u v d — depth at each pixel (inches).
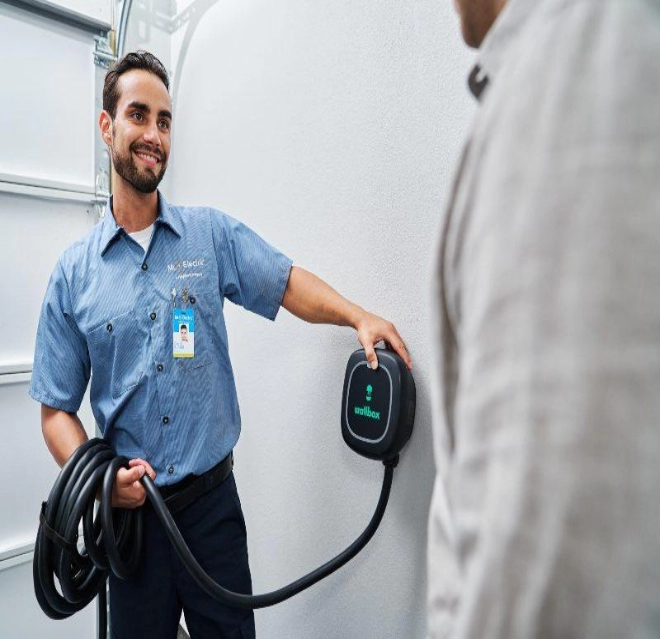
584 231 8.6
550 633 8.5
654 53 8.9
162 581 40.9
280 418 48.9
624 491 8.0
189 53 60.9
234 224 46.2
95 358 41.6
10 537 58.3
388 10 34.7
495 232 9.8
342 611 41.8
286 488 48.5
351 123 38.6
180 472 40.6
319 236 42.7
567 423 8.4
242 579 44.1
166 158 43.8
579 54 9.4
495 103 10.7
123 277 41.8
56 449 40.7
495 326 9.5
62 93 60.5
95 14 60.9
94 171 64.2
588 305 8.4
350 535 41.2
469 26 14.9
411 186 34.3
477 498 9.7
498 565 8.8
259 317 51.3
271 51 46.8
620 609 8.0
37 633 59.9
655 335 8.2
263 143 48.7
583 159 8.9
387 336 34.0
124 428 41.4
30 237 59.7
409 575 35.6
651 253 8.3
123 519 38.5
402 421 33.0
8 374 57.8
